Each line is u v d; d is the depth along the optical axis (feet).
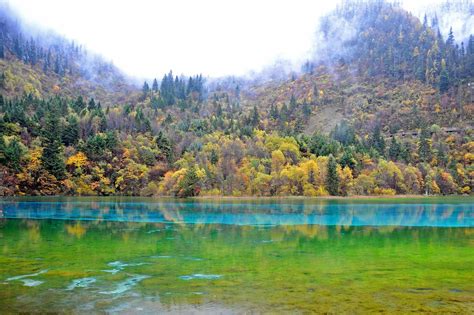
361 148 460.55
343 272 78.43
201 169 382.63
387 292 65.21
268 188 369.91
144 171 402.52
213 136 487.20
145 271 79.51
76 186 377.50
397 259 90.63
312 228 146.41
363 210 225.97
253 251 100.78
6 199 312.09
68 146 421.59
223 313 56.44
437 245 109.91
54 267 82.64
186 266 83.76
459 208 241.35
